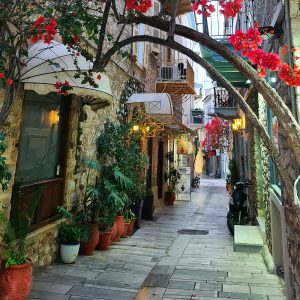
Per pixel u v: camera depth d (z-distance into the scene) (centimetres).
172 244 663
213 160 4000
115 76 769
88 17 304
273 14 389
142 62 991
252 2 583
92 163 555
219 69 662
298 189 296
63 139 546
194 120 2506
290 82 219
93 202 581
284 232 387
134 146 754
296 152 189
